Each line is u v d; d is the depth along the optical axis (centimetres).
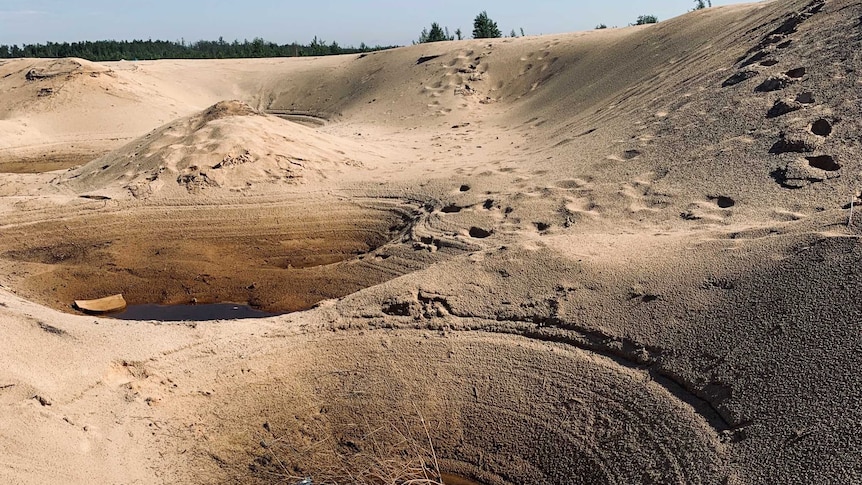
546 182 898
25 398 469
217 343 580
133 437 483
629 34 1783
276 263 888
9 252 934
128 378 529
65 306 796
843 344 423
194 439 498
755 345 460
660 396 469
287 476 481
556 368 521
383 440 505
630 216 748
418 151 1318
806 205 659
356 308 621
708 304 512
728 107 893
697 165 801
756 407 422
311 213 999
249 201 1034
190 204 1034
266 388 542
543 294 583
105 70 2322
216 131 1159
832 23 966
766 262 523
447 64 2061
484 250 687
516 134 1395
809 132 756
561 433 479
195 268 878
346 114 2039
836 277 470
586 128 1145
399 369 548
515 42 2078
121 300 797
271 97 2488
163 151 1145
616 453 450
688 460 417
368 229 948
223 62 2906
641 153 888
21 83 2262
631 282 562
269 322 621
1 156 1800
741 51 1077
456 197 934
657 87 1171
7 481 405
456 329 577
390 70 2230
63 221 1006
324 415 525
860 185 655
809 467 367
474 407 514
